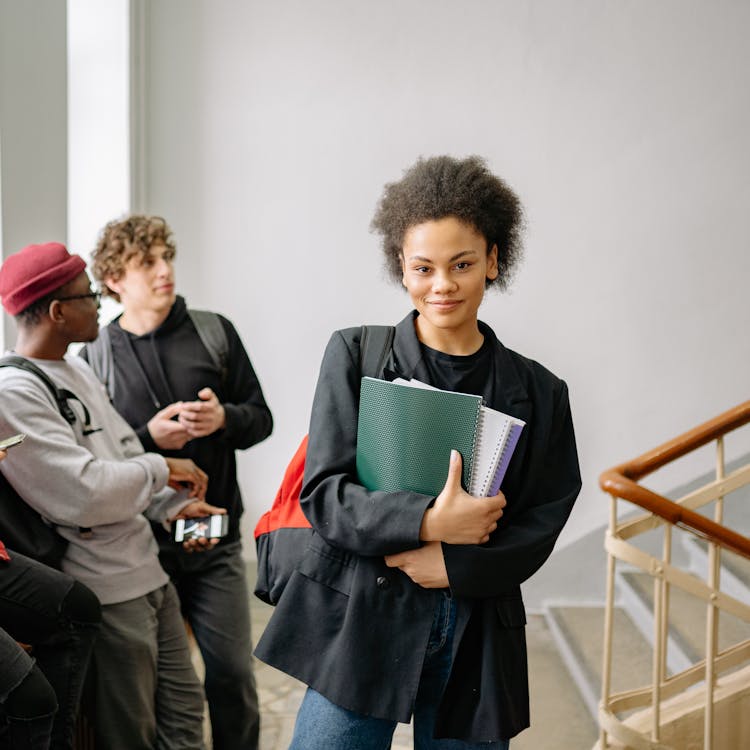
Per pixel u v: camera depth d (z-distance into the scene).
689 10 4.27
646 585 4.08
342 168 4.49
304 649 1.37
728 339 4.38
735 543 2.20
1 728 1.75
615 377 4.43
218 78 4.46
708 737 2.28
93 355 2.64
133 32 4.18
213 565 2.51
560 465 1.48
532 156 4.38
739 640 3.27
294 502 1.51
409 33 4.39
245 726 2.51
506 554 1.32
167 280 2.60
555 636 4.04
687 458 4.38
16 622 1.78
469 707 1.38
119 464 2.01
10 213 2.63
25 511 1.93
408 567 1.32
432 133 4.43
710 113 4.30
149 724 2.11
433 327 1.40
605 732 2.40
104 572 2.01
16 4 2.63
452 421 1.30
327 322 4.59
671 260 4.38
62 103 2.93
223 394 2.68
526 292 4.42
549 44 4.34
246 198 4.53
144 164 4.39
